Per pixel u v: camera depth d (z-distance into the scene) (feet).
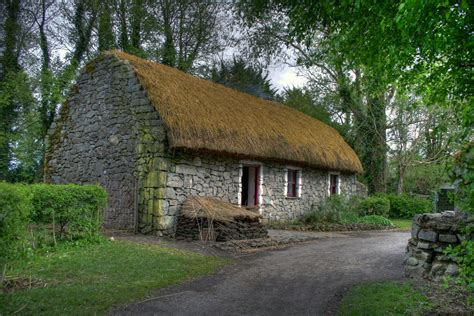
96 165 44.39
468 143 12.53
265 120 52.19
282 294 20.61
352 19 23.43
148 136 38.91
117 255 26.84
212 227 35.63
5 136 65.51
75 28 71.97
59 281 20.51
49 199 27.55
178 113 38.78
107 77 44.19
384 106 79.77
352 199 65.62
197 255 29.30
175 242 34.30
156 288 20.76
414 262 24.59
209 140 39.42
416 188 99.60
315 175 60.49
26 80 65.51
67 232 30.32
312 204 59.31
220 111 44.88
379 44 23.76
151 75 42.04
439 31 17.69
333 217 57.47
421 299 18.52
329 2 23.04
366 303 18.37
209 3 78.95
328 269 26.37
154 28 75.82
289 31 42.19
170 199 38.11
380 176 82.48
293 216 55.36
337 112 89.10
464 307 17.31
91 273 22.34
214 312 17.62
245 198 53.06
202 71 85.25
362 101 81.30
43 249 26.61
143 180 38.91
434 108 64.18
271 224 50.72
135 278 22.02
